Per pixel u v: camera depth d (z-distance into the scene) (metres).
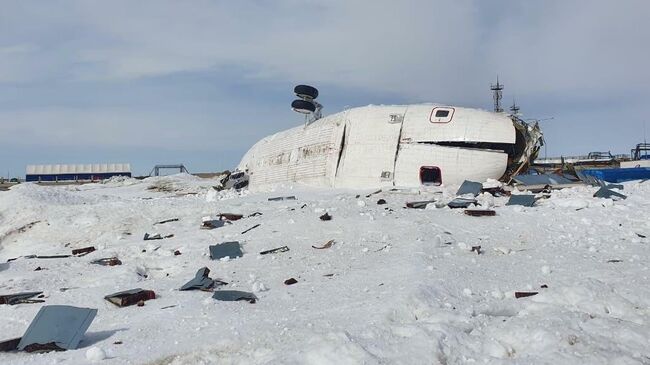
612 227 17.03
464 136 31.95
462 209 20.92
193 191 58.81
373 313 8.84
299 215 20.31
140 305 10.96
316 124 39.75
